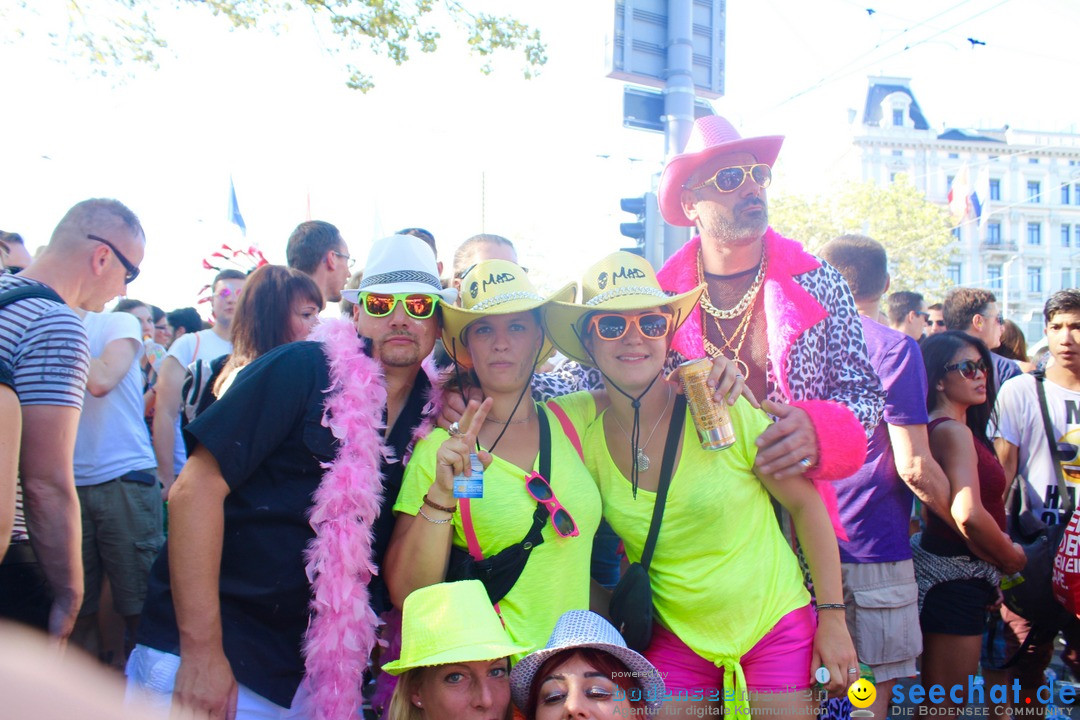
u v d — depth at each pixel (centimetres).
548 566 226
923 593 334
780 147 290
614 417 256
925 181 5244
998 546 310
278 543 215
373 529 235
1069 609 310
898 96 5372
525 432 244
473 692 206
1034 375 381
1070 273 5222
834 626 234
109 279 285
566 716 206
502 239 383
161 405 448
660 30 659
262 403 214
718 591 233
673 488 240
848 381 281
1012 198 5234
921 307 606
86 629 382
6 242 410
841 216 3600
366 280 243
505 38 597
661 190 318
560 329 264
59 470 231
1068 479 360
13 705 52
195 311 727
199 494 207
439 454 215
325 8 560
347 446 219
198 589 203
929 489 304
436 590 212
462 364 255
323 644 208
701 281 306
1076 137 5331
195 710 196
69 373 234
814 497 244
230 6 551
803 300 282
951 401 338
